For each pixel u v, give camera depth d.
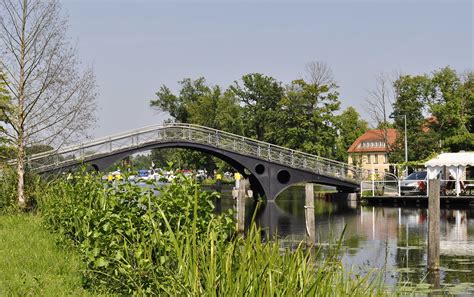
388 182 46.81
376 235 23.89
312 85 70.25
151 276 7.44
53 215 14.58
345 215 34.16
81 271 8.90
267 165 44.62
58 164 30.56
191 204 8.41
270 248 6.32
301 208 40.91
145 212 8.95
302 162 45.41
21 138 21.08
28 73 21.12
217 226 7.93
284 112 71.62
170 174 9.13
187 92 98.75
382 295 6.93
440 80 65.88
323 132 70.06
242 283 5.57
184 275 6.03
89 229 9.53
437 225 15.98
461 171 41.16
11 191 20.80
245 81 83.00
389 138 104.88
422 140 64.56
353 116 110.44
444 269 15.96
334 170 46.38
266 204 44.62
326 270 6.35
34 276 8.76
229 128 82.75
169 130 41.09
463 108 64.69
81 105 22.42
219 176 11.13
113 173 12.10
